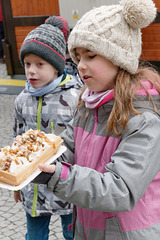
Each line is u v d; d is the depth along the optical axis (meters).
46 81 2.39
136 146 1.40
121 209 1.40
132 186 1.38
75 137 1.79
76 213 1.85
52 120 2.42
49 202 2.34
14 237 3.14
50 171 1.40
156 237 1.55
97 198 1.38
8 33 8.84
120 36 1.45
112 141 1.53
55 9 8.16
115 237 1.55
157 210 1.57
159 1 6.65
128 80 1.50
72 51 1.58
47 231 2.53
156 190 1.57
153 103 1.47
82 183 1.40
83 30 1.45
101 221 1.60
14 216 3.47
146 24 1.49
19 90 7.97
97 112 1.62
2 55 11.37
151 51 7.07
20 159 1.52
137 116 1.44
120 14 1.47
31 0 8.31
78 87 2.50
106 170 1.48
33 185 2.35
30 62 2.35
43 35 2.32
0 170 1.46
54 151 1.69
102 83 1.53
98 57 1.49
